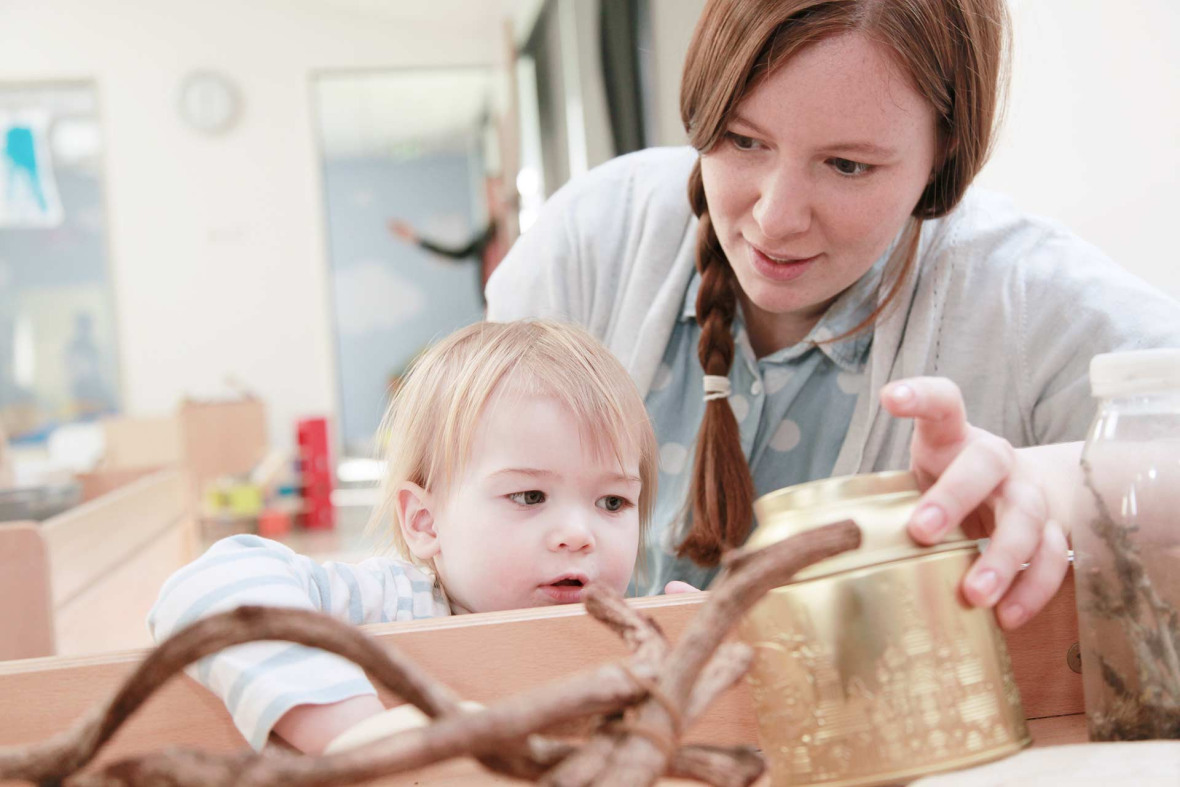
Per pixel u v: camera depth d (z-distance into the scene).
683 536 0.99
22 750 0.31
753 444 0.99
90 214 6.43
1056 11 1.30
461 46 6.68
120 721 0.31
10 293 6.34
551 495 0.85
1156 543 0.43
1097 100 1.23
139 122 6.38
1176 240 1.10
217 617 0.30
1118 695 0.44
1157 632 0.43
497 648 0.48
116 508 1.71
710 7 0.73
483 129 8.34
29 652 1.23
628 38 3.63
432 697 0.31
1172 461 0.44
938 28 0.69
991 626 0.43
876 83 0.67
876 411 0.93
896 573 0.40
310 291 6.52
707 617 0.32
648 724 0.30
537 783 0.30
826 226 0.73
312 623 0.30
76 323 6.40
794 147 0.69
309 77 6.54
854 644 0.39
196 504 4.50
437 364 0.94
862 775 0.39
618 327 1.06
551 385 0.87
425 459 0.91
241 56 6.45
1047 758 0.39
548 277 1.10
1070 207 1.31
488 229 7.34
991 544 0.45
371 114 7.87
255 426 4.72
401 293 8.59
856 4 0.66
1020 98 1.38
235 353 6.47
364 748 0.27
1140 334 0.83
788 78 0.67
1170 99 1.11
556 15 5.25
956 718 0.40
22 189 6.34
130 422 3.88
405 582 0.83
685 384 1.04
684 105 0.77
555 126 5.68
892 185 0.72
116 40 6.35
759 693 0.42
